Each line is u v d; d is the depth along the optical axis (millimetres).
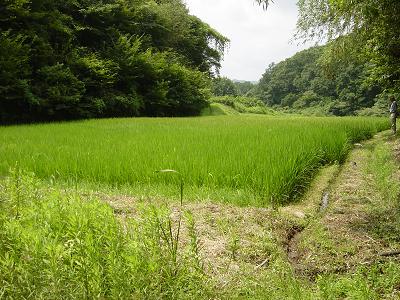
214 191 6758
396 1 11852
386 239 4820
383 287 3584
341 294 3459
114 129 15531
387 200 6477
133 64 32250
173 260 2740
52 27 25828
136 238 2654
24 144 10672
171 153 8656
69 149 9625
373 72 18719
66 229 2672
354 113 67500
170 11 40156
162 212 2861
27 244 2367
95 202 2789
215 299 2863
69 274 2348
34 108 24516
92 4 31188
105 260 2496
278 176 6914
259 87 120312
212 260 3916
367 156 12016
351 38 15195
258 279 3449
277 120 24641
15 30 24062
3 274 2340
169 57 39625
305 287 3621
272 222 5367
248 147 9281
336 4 12805
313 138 11305
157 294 2480
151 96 34656
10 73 21625
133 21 35312
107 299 2473
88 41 31891
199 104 40625
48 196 3293
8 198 3215
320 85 83312
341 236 4914
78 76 27469
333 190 7668
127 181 7602
